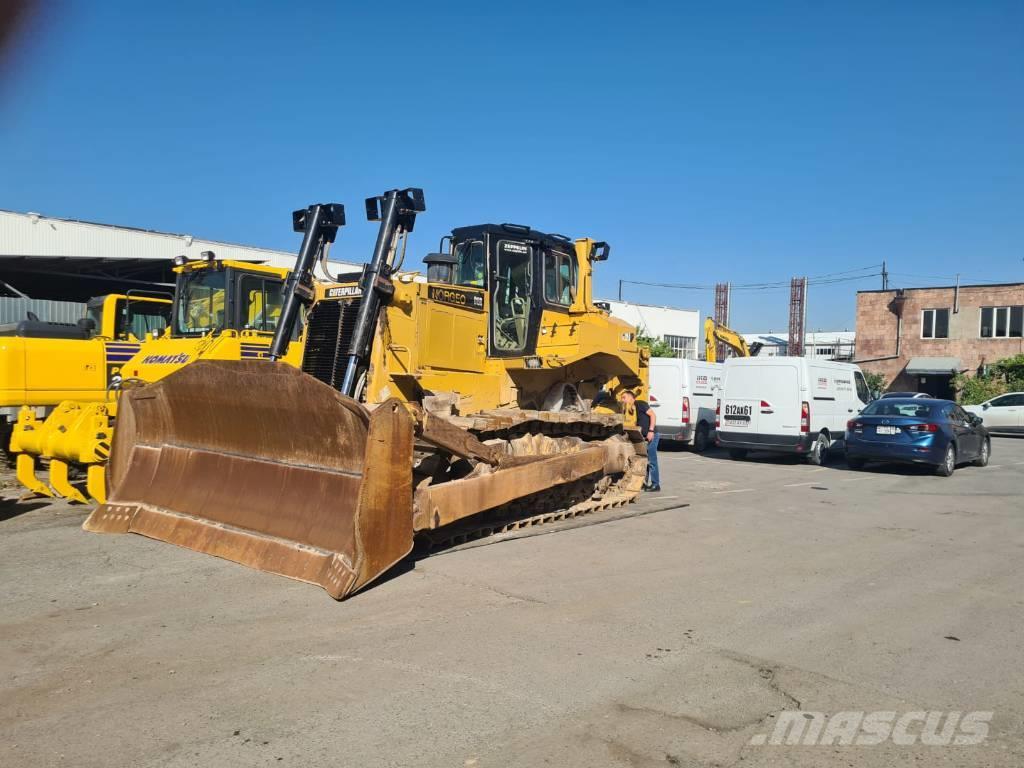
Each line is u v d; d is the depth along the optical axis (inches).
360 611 211.0
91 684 162.4
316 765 131.0
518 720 148.7
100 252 998.4
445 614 210.7
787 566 276.1
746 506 412.8
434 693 160.1
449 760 133.3
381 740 139.9
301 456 252.8
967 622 213.0
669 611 218.4
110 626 196.9
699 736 143.5
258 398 251.6
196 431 285.4
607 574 258.2
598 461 362.0
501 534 310.2
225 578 238.1
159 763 130.9
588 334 367.2
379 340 303.7
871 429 570.3
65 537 288.0
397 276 318.0
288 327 319.9
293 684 163.5
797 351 1781.5
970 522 370.6
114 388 436.8
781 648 190.1
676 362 717.3
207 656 177.9
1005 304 1346.0
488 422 298.7
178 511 281.4
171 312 515.5
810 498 445.7
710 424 747.4
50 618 202.5
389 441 233.9
